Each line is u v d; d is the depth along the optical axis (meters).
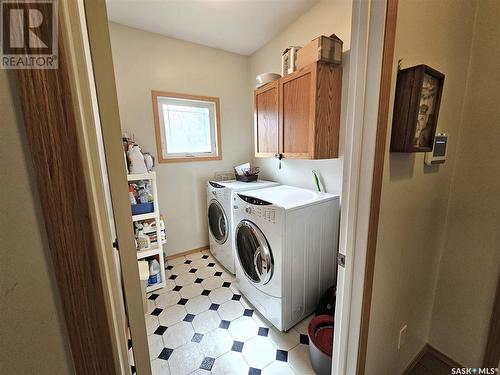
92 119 0.39
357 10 0.69
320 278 1.70
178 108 2.52
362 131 0.74
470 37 1.03
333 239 1.73
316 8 1.79
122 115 2.17
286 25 2.08
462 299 1.23
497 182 1.05
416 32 0.76
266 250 1.52
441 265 1.28
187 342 1.51
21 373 0.34
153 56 2.24
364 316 0.84
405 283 1.06
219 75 2.62
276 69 2.33
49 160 0.30
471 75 1.06
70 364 0.37
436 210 1.13
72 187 0.32
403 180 0.88
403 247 0.98
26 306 0.32
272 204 1.45
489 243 1.10
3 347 0.32
